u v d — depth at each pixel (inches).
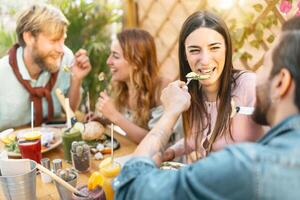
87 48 87.3
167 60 87.7
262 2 62.5
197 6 75.2
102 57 85.7
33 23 60.1
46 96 66.4
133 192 24.5
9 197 37.9
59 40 62.8
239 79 45.4
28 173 37.5
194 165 23.0
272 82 22.9
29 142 47.4
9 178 36.7
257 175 20.4
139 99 61.7
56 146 54.7
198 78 42.0
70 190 37.2
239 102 44.4
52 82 67.9
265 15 62.1
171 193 22.5
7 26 91.2
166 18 84.2
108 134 58.9
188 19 44.5
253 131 43.6
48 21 60.2
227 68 44.5
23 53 64.6
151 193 23.1
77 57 68.8
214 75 43.8
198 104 47.9
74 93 69.9
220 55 43.2
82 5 86.1
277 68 22.3
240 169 20.6
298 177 20.1
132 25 94.9
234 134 44.8
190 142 50.0
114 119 58.3
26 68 64.7
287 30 22.6
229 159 21.3
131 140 58.0
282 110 22.7
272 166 20.5
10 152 51.7
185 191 22.0
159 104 61.6
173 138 56.5
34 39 61.1
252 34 65.3
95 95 84.7
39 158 48.1
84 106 84.4
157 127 29.9
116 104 67.1
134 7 93.7
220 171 21.0
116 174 38.8
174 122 30.4
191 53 43.7
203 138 48.4
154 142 28.7
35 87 66.3
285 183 20.2
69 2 84.7
